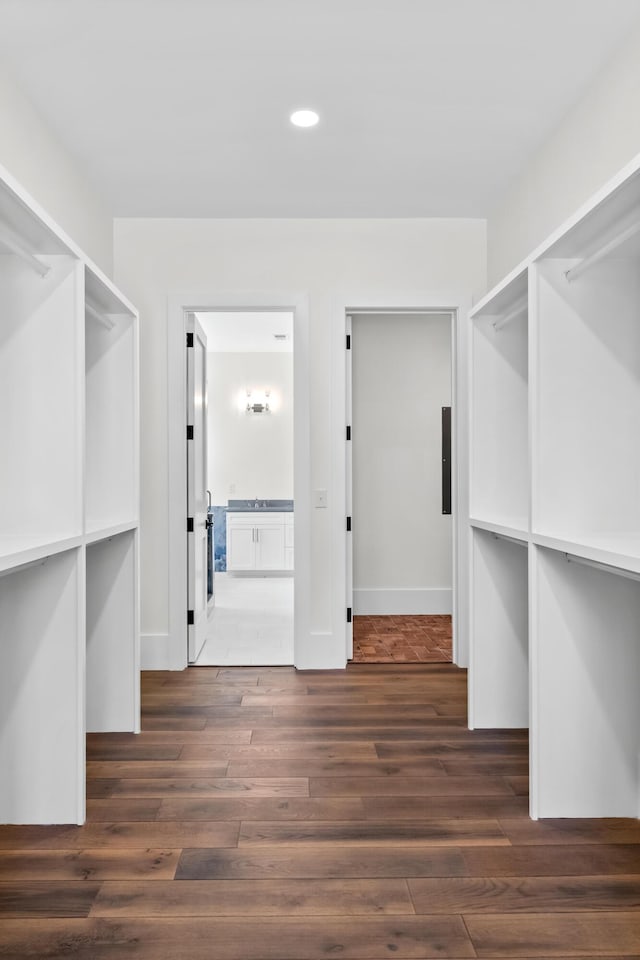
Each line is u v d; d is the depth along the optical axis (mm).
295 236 3973
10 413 2203
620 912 1710
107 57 2443
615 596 2217
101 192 3604
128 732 2953
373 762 2639
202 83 2611
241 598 6512
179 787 2418
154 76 2562
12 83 2568
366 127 2955
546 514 2176
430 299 3977
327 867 1902
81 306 2189
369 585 5621
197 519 4234
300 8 2182
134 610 2957
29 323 2195
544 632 2201
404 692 3547
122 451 2963
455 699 3434
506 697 3016
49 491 2203
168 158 3230
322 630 4008
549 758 2207
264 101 2742
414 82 2615
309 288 3973
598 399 2182
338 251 3977
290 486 8406
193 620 4070
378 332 5613
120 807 2270
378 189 3590
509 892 1789
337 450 3986
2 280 2193
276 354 8398
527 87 2652
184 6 2166
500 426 2973
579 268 2023
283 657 4270
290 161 3271
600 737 2217
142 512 3963
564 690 2209
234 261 3959
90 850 2004
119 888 1803
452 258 3990
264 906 1724
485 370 2971
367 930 1632
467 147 3148
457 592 4074
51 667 2191
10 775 2188
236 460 8391
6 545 1860
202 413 4500
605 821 2193
